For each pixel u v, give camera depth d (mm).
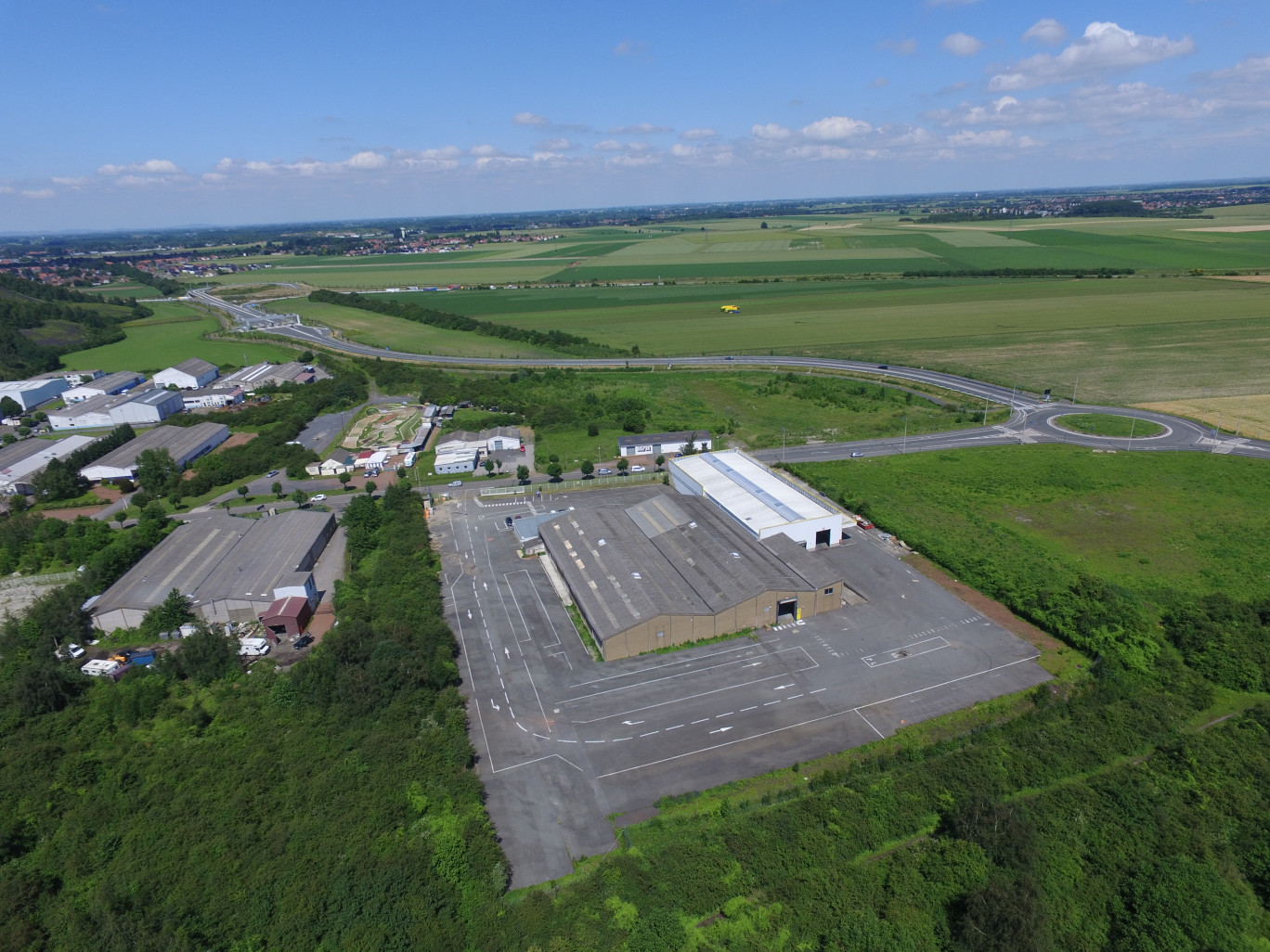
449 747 69500
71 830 62781
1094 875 56062
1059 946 51375
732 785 66000
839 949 51438
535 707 77250
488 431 162625
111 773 68875
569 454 157250
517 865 58438
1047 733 69938
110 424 187000
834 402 188375
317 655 82062
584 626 91750
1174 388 184000
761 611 90312
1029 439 155250
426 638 86062
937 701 76188
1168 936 50344
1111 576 97938
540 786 66688
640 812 63469
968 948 50094
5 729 75500
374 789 64688
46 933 54312
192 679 82750
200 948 51688
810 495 118125
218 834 61656
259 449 157125
